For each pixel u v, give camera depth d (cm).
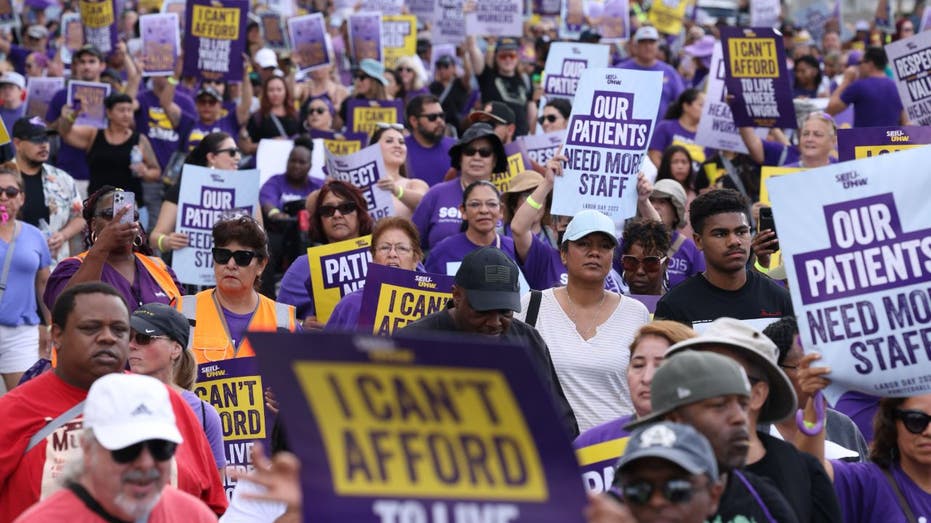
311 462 1123
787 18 9081
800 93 6556
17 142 4062
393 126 4075
